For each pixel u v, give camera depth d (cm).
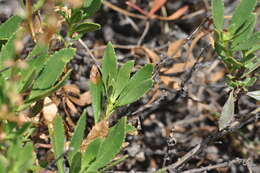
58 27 91
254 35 88
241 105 115
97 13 123
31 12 86
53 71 80
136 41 124
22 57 99
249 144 116
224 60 91
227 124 94
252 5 89
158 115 118
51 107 85
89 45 119
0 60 81
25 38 100
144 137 115
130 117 102
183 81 103
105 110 88
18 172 75
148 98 110
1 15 110
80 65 110
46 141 98
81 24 89
